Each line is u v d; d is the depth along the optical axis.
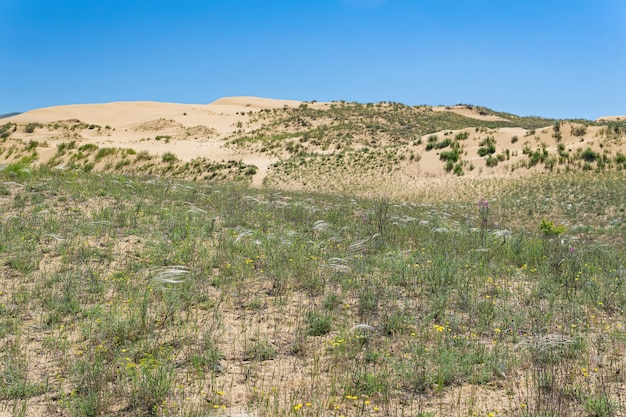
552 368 5.65
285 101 134.25
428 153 41.22
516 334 7.05
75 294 8.11
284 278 9.38
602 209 25.48
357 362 6.16
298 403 5.13
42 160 43.81
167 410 4.77
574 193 29.30
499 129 43.06
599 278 10.29
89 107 114.44
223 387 5.50
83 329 6.83
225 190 22.55
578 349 6.53
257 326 7.34
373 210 20.00
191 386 5.54
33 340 6.63
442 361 6.00
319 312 7.79
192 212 14.85
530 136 40.94
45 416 4.92
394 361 6.11
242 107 122.62
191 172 43.56
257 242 11.30
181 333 6.93
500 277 10.34
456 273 9.88
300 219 16.00
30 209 14.08
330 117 81.12
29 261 9.54
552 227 16.80
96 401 5.06
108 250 10.65
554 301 8.67
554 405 5.05
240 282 9.16
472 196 31.97
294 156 47.44
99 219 13.05
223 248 11.12
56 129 85.25
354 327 6.74
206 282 9.13
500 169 36.88
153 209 15.05
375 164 41.44
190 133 78.56
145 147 57.84
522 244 13.14
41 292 8.21
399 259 10.80
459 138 42.50
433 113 88.69
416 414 4.98
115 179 21.16
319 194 29.75
